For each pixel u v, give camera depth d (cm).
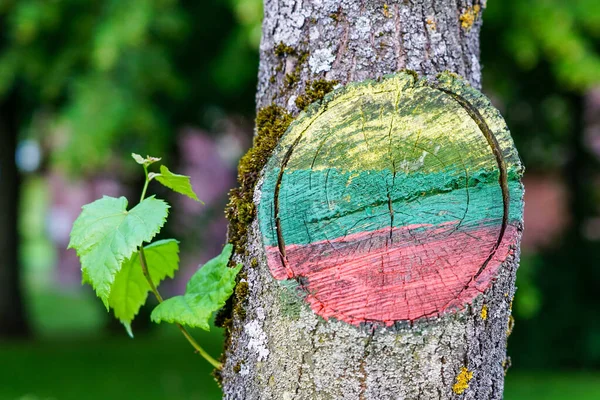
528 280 518
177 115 634
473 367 135
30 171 864
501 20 472
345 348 133
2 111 761
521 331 674
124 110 466
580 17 468
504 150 133
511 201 133
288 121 144
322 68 145
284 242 136
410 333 132
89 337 846
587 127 787
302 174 136
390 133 135
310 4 148
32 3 493
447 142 134
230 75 529
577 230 709
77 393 515
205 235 846
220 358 157
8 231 807
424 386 132
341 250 134
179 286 883
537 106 673
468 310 134
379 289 133
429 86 137
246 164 146
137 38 448
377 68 143
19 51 528
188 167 971
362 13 145
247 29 469
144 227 136
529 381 591
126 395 509
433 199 134
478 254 133
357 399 132
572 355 666
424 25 146
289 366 136
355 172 135
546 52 475
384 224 133
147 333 860
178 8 509
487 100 135
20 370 603
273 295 137
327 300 134
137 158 143
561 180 799
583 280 686
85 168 480
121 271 166
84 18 489
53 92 532
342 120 137
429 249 133
